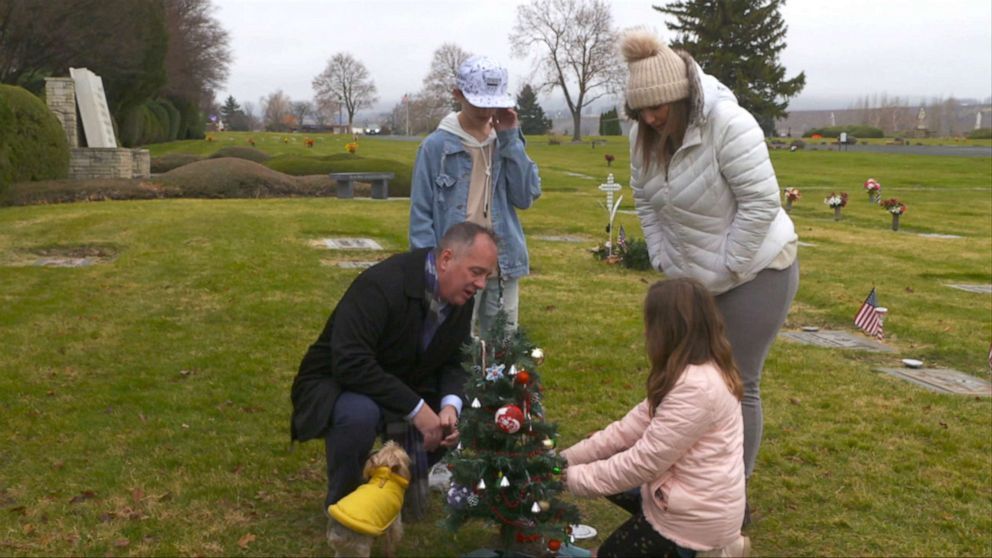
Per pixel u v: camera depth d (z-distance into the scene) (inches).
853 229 754.2
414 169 174.6
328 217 609.3
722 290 155.3
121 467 176.6
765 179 146.0
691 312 122.6
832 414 226.8
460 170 171.2
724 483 121.0
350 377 140.1
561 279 430.3
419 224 171.2
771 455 195.2
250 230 523.2
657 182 155.3
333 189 903.1
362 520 125.8
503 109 167.3
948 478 185.8
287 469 178.4
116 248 459.2
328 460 143.8
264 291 356.5
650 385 124.6
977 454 201.5
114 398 220.7
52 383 232.7
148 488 166.7
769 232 153.5
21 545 142.8
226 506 160.6
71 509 156.7
